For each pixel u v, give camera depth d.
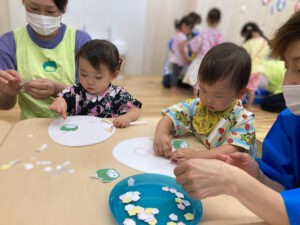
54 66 1.23
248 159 0.70
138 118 1.04
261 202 0.50
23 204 0.55
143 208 0.56
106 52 1.04
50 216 0.52
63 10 1.16
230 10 4.29
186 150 0.78
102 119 0.99
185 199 0.60
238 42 4.39
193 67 3.44
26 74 1.19
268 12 4.18
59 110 0.97
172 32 4.31
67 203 0.56
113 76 1.10
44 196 0.57
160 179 0.65
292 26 0.52
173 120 0.94
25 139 0.81
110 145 0.81
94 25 4.05
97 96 1.12
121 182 0.61
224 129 0.89
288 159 0.72
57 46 1.23
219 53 0.81
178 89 3.74
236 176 0.51
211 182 0.50
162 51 4.38
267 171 0.76
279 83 3.41
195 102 0.98
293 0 3.96
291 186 0.70
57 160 0.71
